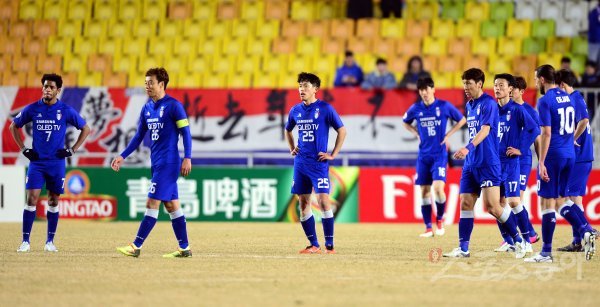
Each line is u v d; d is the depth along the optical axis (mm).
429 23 87562
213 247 48031
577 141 46312
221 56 85500
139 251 42250
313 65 84125
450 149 71125
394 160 71688
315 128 44125
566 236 57219
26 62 86312
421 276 34969
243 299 28938
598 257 42656
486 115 39906
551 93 43094
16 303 28312
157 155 41344
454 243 51188
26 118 45406
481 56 84312
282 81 83562
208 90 72438
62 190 45844
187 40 86875
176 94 72312
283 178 69625
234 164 72062
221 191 69750
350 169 69438
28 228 45875
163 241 51688
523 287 32031
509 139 44750
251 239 53469
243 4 89688
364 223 68750
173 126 41281
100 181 69938
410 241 52562
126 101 72125
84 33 88375
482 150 40406
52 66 85938
